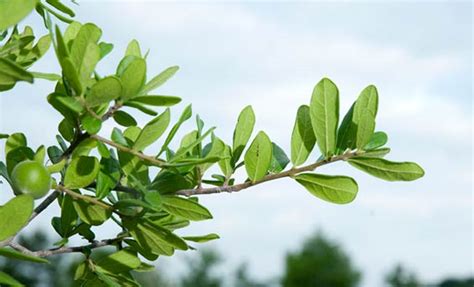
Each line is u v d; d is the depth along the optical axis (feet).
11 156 2.14
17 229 1.97
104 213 2.18
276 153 2.34
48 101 2.04
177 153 2.14
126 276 2.31
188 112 2.13
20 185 2.01
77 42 2.02
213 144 2.31
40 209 2.12
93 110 2.09
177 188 2.22
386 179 2.28
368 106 2.26
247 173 2.26
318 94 2.23
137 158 2.22
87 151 2.20
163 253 2.22
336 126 2.25
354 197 2.28
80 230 2.28
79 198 2.16
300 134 2.28
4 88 2.01
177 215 2.20
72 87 1.99
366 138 2.24
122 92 2.01
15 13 1.87
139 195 2.23
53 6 2.11
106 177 2.18
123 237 2.29
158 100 2.02
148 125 2.10
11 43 2.05
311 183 2.29
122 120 2.06
